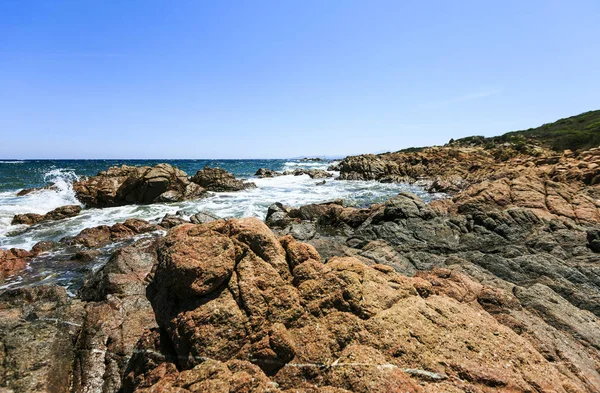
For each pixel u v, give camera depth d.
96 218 23.80
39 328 7.10
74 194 28.78
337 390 4.47
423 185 42.50
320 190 38.72
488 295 7.94
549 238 14.45
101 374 6.79
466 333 5.70
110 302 9.06
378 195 34.72
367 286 6.32
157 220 23.09
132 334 7.86
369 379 4.52
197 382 4.52
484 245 14.96
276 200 31.41
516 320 7.07
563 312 8.38
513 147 58.50
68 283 12.49
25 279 12.79
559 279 10.97
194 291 5.55
